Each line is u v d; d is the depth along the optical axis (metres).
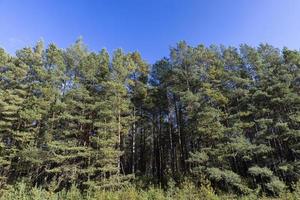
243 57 33.06
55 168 25.33
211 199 21.47
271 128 27.92
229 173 23.78
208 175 25.00
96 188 23.80
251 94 29.06
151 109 34.50
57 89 29.62
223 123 28.73
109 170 24.98
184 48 32.19
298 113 26.42
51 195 23.16
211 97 27.73
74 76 32.09
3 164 26.39
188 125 29.61
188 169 30.27
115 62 29.86
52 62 32.03
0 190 24.28
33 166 27.83
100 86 30.56
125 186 24.95
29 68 31.27
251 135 29.48
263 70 30.23
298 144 25.06
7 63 30.53
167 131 35.56
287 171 24.94
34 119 27.27
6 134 27.84
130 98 32.75
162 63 34.31
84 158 28.20
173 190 23.86
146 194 22.56
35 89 29.98
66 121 28.86
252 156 27.31
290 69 29.50
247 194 23.52
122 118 28.72
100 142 25.17
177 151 33.03
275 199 22.16
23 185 23.50
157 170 34.34
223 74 29.95
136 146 36.41
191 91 30.11
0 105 27.77
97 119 28.09
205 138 27.66
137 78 34.25
